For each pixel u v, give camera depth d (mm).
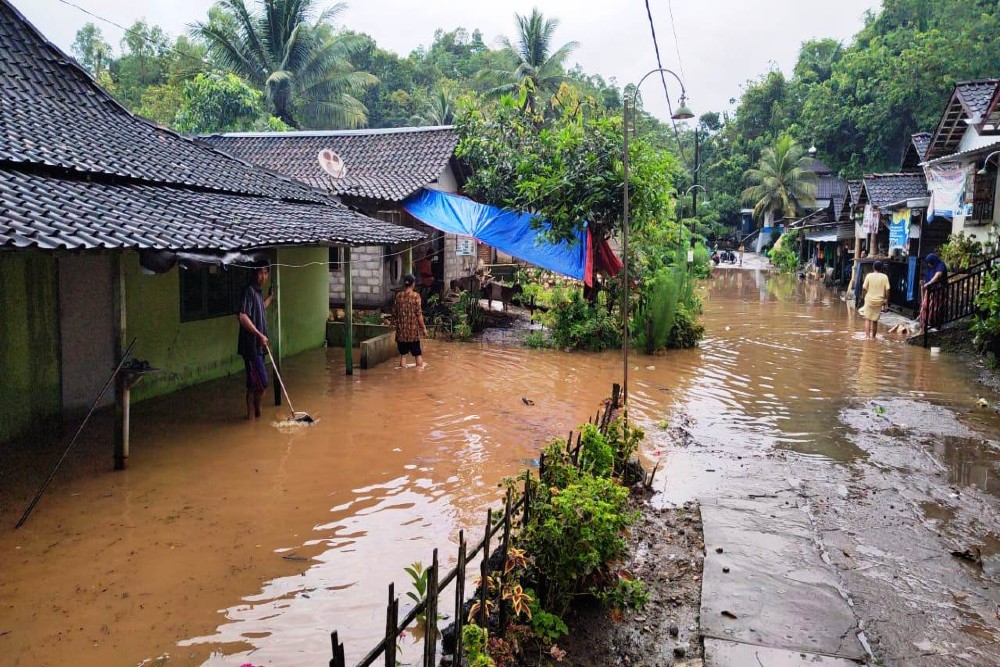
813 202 50125
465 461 7305
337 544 5379
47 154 8094
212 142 20562
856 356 13719
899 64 42125
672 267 15453
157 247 6555
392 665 3061
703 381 11422
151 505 6074
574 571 4211
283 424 8531
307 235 9461
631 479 6664
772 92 61250
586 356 13656
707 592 4625
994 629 4262
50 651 3969
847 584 4773
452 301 17609
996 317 12148
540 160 15516
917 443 8039
